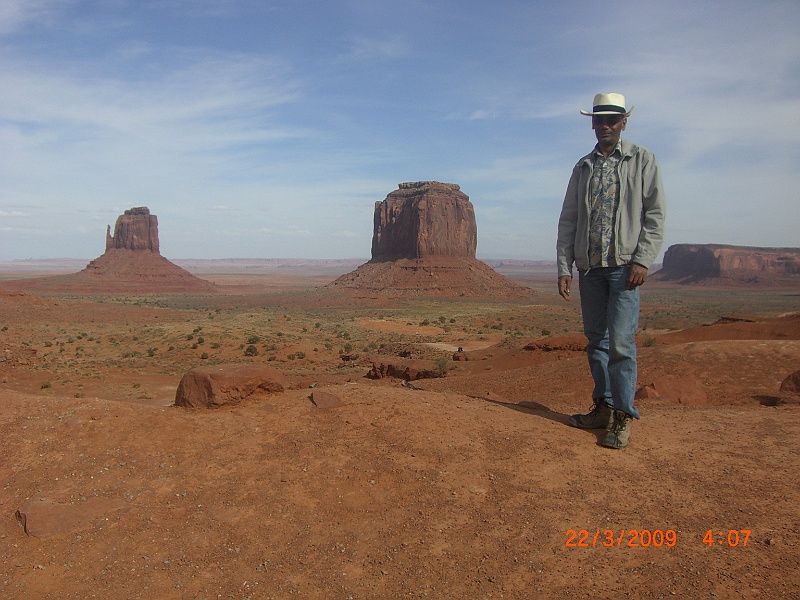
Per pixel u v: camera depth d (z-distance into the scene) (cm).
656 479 646
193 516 569
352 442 709
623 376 737
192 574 495
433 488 619
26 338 6688
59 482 607
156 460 658
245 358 5550
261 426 750
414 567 502
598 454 711
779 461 689
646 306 13688
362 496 606
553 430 779
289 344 6084
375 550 526
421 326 9162
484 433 750
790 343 2084
